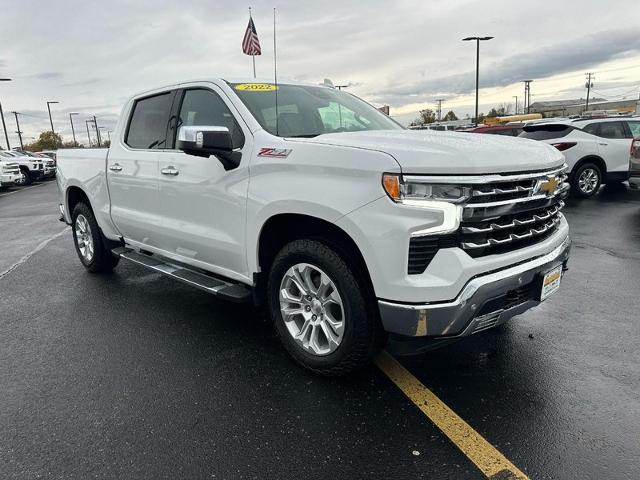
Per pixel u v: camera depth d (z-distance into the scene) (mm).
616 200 10156
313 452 2480
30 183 24516
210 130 3180
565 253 3209
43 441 2629
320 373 3158
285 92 3914
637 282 4961
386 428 2652
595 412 2746
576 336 3729
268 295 3393
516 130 13695
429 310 2553
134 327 4141
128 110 4773
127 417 2824
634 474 2266
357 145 2805
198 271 4129
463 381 3113
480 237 2625
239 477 2320
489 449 2459
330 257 2891
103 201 5066
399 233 2527
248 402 2941
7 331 4133
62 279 5656
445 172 2498
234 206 3404
